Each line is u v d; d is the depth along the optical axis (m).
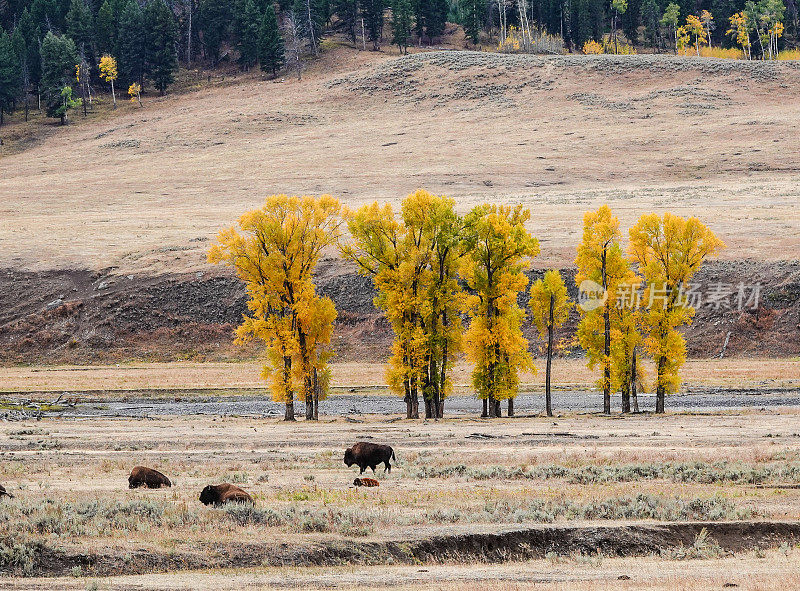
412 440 124.56
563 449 112.56
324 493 79.31
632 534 63.84
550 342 169.00
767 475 91.25
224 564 55.22
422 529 62.88
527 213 167.62
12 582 50.00
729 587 48.91
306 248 169.88
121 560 54.09
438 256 164.62
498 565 56.88
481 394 164.75
